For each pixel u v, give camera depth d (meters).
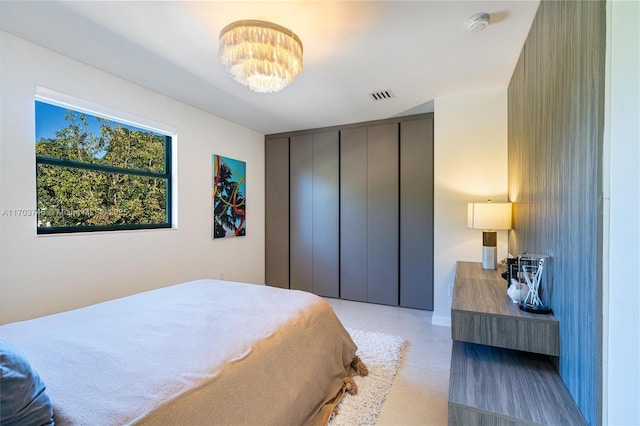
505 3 1.72
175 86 2.89
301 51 1.91
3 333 1.39
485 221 2.61
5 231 2.02
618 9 0.87
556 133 1.39
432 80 2.77
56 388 0.97
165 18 1.86
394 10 1.78
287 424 1.33
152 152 3.13
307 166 4.47
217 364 1.17
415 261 3.81
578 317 1.13
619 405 0.87
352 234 4.18
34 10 1.77
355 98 3.21
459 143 3.13
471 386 1.27
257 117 3.88
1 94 1.99
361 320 3.36
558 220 1.37
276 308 1.80
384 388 1.97
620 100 0.87
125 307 1.79
